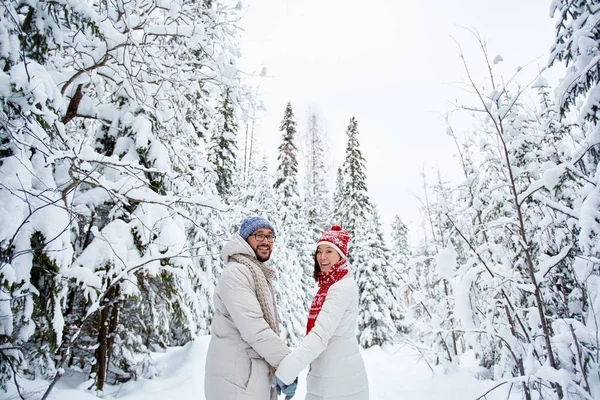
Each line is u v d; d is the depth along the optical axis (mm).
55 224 2785
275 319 2430
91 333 5609
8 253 2586
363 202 18703
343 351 2371
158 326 6809
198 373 6434
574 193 4539
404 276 5703
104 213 4902
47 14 3248
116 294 5176
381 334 15344
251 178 16703
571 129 4535
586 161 4148
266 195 15062
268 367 2193
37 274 3039
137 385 5801
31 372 4320
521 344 3643
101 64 3725
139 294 5039
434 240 7039
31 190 2684
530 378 3021
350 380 2303
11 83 2498
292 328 14664
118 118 4785
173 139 5457
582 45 3650
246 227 2633
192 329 7883
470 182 5332
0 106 2539
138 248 4430
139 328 7188
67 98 4383
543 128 4816
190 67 4406
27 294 2588
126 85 4398
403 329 15648
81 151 2971
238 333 2178
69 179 3545
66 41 3742
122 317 6602
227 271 2285
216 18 4438
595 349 3158
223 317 2236
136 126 4723
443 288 5996
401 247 21984
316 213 26578
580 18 3836
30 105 2615
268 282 2582
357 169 19625
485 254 4559
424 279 5863
